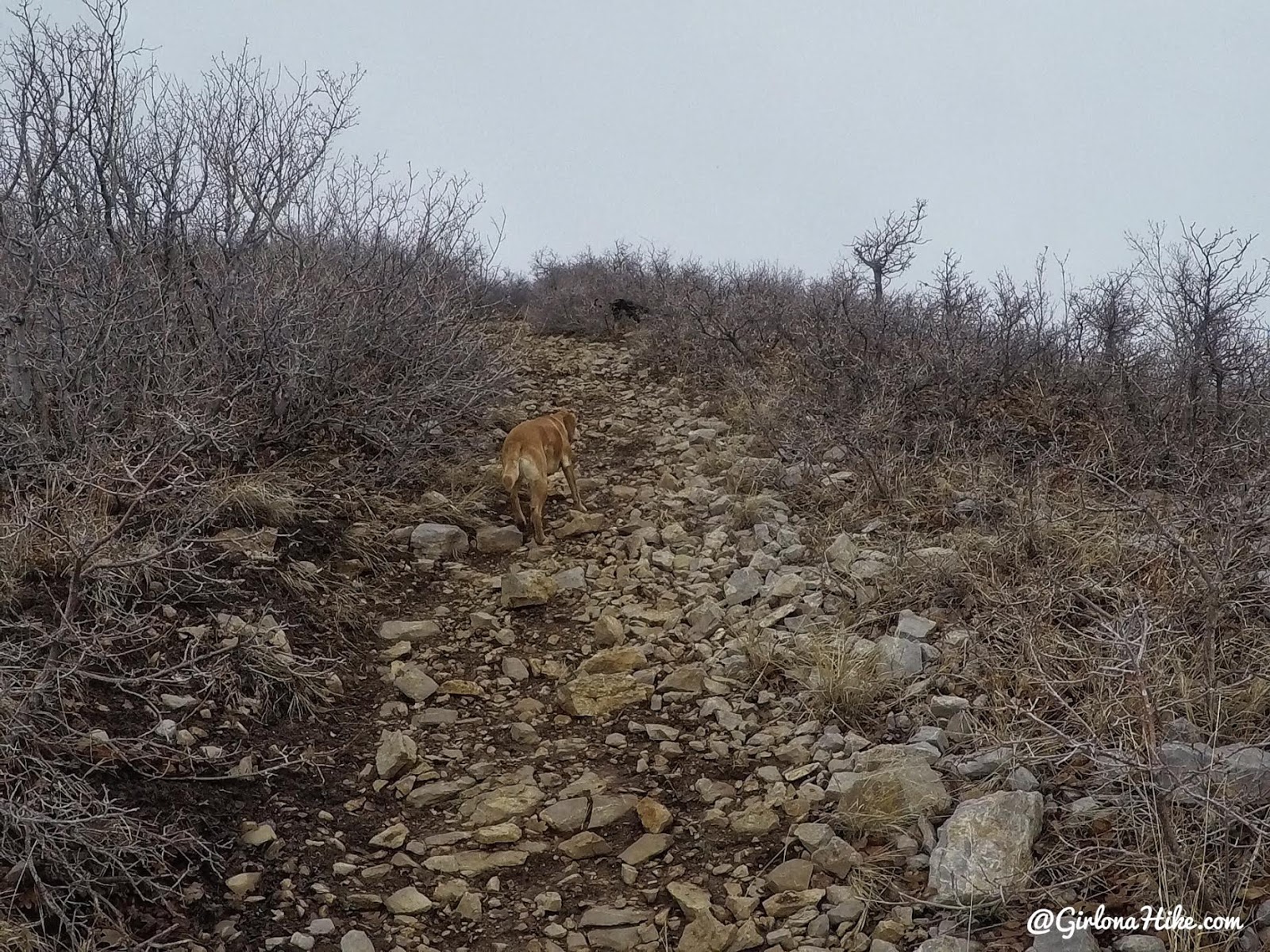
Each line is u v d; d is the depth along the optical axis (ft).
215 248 23.82
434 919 11.72
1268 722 12.79
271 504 19.77
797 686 15.65
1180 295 24.93
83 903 10.91
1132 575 16.30
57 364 18.81
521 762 14.82
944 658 15.38
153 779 12.82
